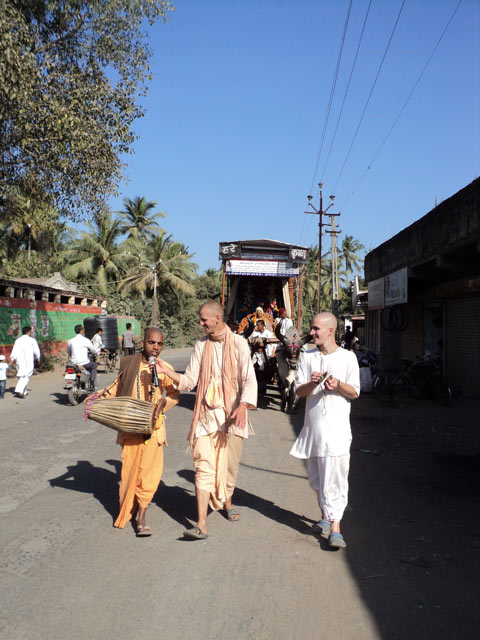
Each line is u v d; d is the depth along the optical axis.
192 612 3.32
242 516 5.04
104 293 43.28
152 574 3.82
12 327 20.03
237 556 4.15
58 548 4.25
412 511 5.23
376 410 11.21
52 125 13.01
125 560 4.04
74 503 5.31
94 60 14.34
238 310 14.93
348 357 4.44
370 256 16.64
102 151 14.30
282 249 13.80
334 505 4.36
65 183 14.70
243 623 3.21
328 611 3.37
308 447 4.48
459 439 8.45
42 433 8.71
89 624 3.16
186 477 6.31
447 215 10.18
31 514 4.99
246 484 6.05
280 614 3.32
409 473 6.57
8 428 9.15
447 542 4.48
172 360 27.17
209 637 3.05
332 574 3.88
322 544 4.41
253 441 8.31
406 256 12.88
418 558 4.16
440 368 12.77
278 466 6.84
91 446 7.77
